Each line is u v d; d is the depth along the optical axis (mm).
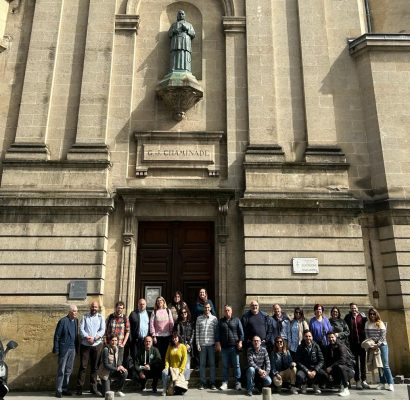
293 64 15133
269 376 10367
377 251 13453
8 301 12352
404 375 12211
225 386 10711
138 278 13453
